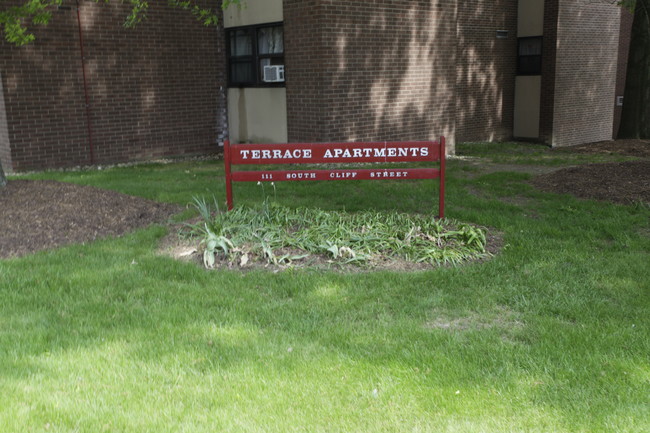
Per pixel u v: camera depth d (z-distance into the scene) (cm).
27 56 1225
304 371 397
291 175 723
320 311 498
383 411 353
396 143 710
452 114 1515
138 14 1363
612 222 771
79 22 1283
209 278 573
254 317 487
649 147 1638
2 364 402
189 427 334
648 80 1820
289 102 1359
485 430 335
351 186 1028
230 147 723
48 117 1266
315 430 335
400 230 684
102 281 562
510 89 1952
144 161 1424
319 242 646
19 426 332
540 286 552
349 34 1290
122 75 1364
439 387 378
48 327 463
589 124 1934
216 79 1525
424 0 1409
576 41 1848
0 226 707
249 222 693
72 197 817
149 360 410
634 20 1806
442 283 561
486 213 828
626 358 414
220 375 391
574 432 333
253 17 1423
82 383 379
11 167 1230
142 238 697
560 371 397
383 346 434
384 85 1366
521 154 1560
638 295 534
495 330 464
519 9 1905
